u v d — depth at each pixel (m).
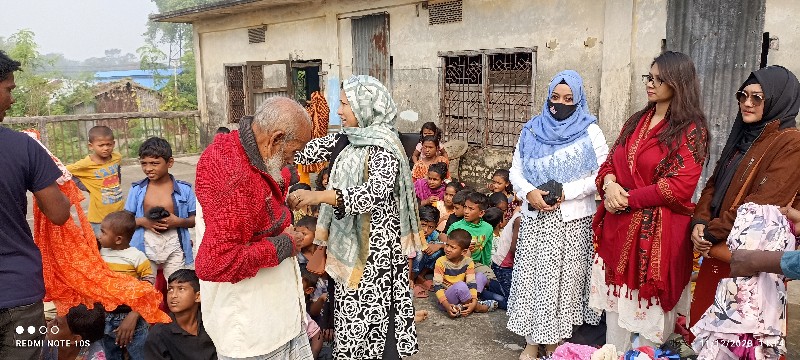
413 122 9.50
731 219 2.59
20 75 20.08
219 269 2.12
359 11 10.04
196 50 14.45
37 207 2.52
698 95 2.84
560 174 3.30
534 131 3.46
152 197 4.01
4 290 2.09
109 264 3.50
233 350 2.35
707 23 5.90
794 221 2.42
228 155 2.15
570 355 3.05
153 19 14.05
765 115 2.64
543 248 3.37
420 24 9.06
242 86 13.54
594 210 3.39
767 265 2.10
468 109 8.71
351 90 2.89
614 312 3.21
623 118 6.65
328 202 2.64
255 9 12.23
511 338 3.95
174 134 14.70
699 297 2.87
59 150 13.88
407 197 2.98
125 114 13.55
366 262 2.90
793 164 2.49
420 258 4.88
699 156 2.79
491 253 5.08
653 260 2.88
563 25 7.18
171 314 3.08
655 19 6.27
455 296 4.29
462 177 8.91
